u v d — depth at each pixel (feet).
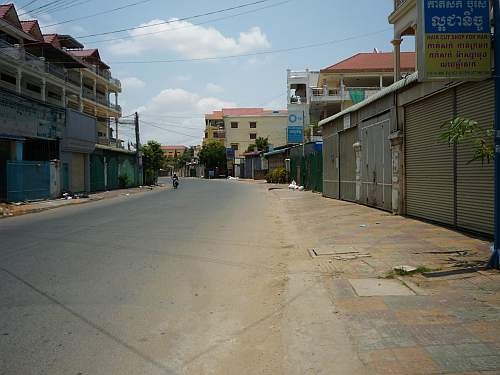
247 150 277.03
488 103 30.45
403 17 64.28
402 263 25.04
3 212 61.36
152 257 29.63
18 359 13.98
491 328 14.96
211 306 19.42
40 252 31.24
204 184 180.55
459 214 34.86
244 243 35.42
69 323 17.15
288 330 16.22
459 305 17.39
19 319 17.57
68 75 138.62
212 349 14.90
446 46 23.27
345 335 15.12
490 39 23.27
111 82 184.65
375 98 52.60
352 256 27.91
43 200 83.46
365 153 58.90
